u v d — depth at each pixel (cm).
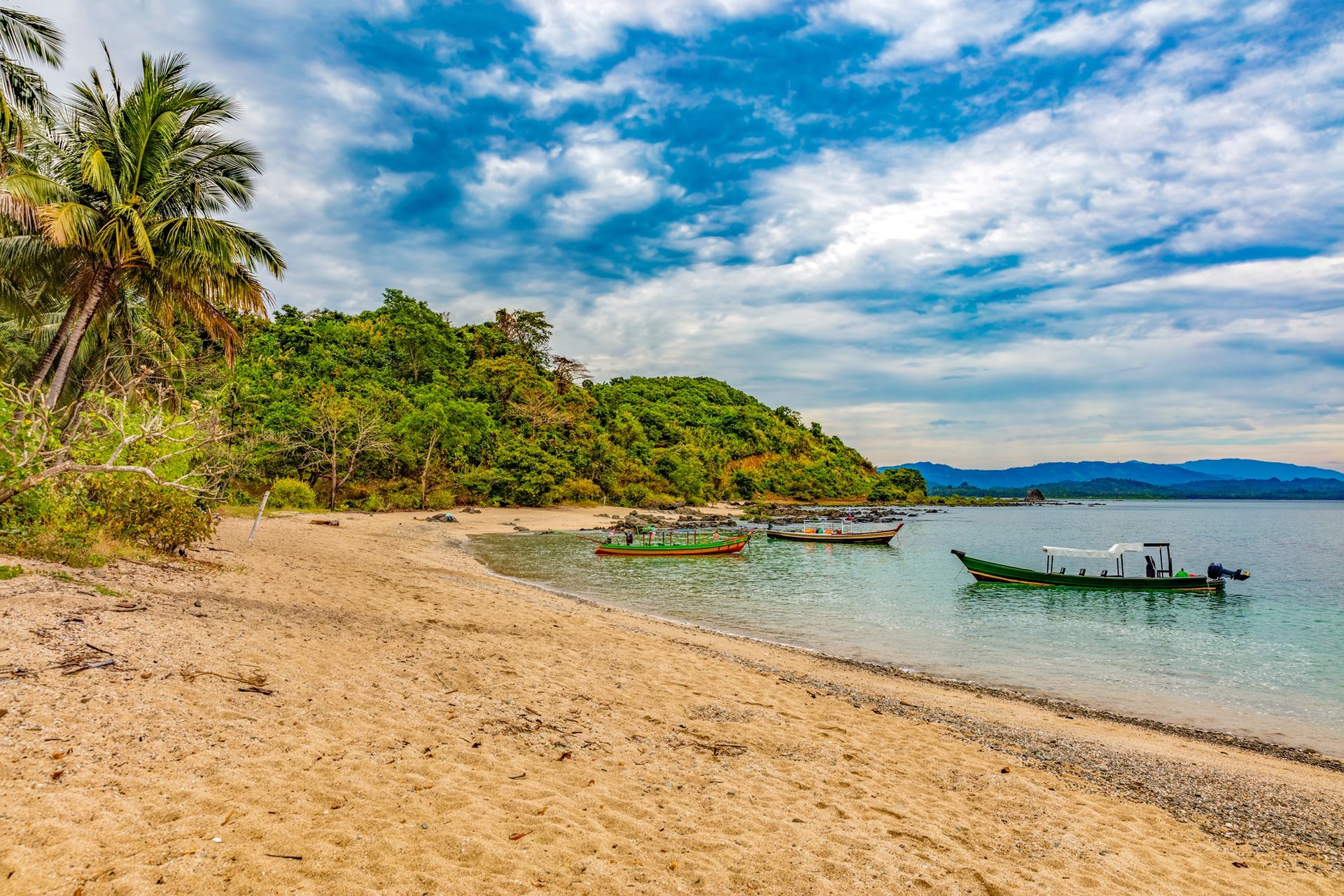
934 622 2109
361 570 1866
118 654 643
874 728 941
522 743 667
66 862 342
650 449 9744
